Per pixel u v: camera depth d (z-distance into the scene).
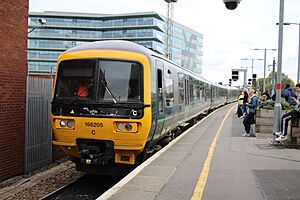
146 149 9.71
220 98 42.66
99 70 9.42
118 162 9.31
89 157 9.23
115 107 9.13
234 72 33.22
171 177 7.66
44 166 12.38
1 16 9.89
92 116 9.15
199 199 6.17
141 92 9.27
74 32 88.38
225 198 6.22
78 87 9.47
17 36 10.68
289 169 8.45
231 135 15.05
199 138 14.04
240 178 7.60
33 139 11.67
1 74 10.02
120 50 9.59
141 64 9.43
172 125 13.25
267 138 14.04
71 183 9.96
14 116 10.69
